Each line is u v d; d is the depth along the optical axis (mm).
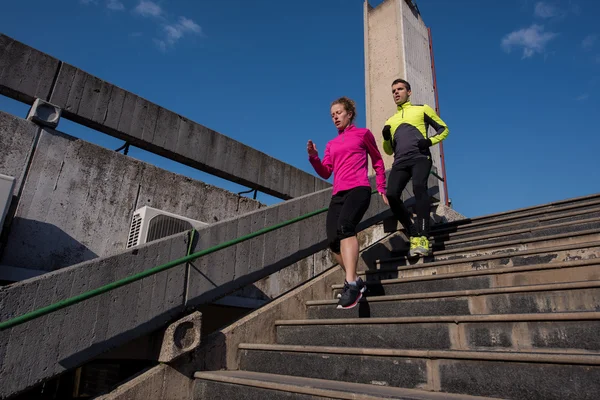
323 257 6250
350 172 2990
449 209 6371
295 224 3703
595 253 2783
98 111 4332
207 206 5117
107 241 4059
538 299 2369
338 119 3236
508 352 1834
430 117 4066
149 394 2266
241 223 3246
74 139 4059
